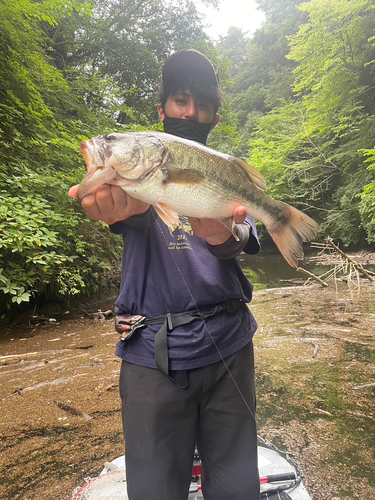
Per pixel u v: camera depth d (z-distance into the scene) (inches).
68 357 182.9
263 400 137.0
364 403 132.0
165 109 76.4
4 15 270.7
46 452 106.4
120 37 679.1
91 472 97.7
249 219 69.4
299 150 748.0
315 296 316.5
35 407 132.8
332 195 715.4
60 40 560.4
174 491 58.7
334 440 110.7
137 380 60.1
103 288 331.0
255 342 202.7
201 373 60.2
